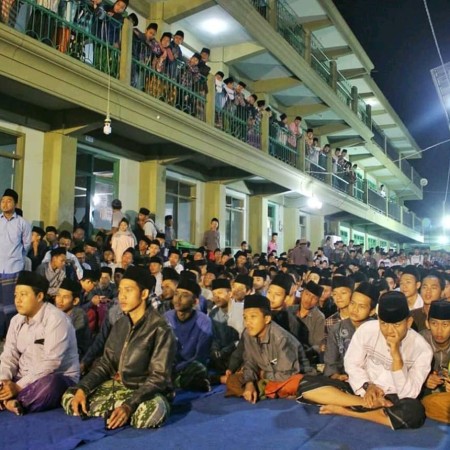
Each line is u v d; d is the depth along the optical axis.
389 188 35.06
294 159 17.17
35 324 4.62
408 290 6.55
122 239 9.27
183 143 11.16
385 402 4.33
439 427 4.27
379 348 4.55
